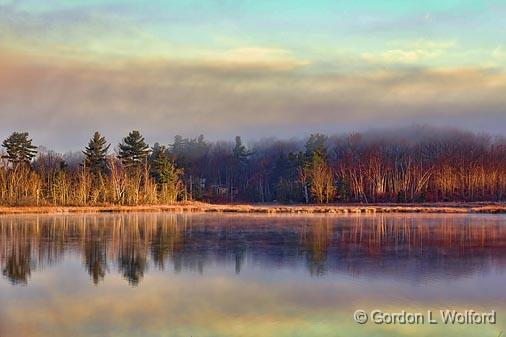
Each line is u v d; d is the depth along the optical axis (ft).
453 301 86.22
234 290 93.97
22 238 175.01
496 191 438.40
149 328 71.82
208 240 168.86
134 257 132.26
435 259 128.36
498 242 161.89
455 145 588.50
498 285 97.96
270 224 229.04
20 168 387.96
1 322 75.00
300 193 447.42
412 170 458.50
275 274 108.88
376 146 541.34
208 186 549.13
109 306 83.51
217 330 70.85
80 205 364.99
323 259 128.06
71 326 72.95
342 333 69.72
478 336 68.85
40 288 96.89
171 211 336.70
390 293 91.56
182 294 91.20
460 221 240.32
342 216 280.31
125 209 342.85
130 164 424.05
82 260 128.16
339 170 463.83
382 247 150.71
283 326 72.59
